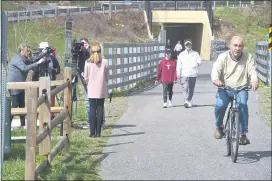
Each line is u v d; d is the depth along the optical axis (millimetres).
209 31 61719
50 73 13523
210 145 10703
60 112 9875
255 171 8594
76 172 8328
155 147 10469
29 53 12547
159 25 64062
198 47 63562
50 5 60531
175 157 9602
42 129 8242
